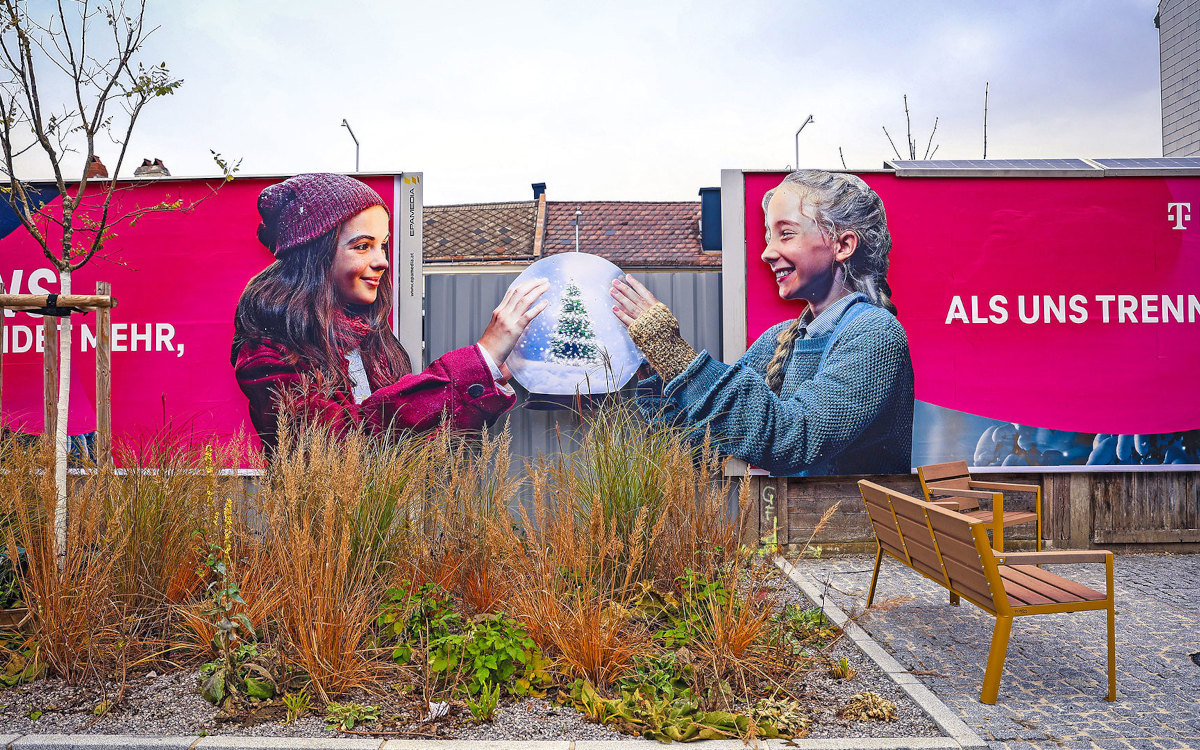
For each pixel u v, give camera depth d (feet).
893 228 22.57
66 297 14.42
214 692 10.99
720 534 15.29
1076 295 22.61
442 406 22.31
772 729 10.32
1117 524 22.67
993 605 12.06
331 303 22.44
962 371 22.49
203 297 22.52
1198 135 34.55
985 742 10.19
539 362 22.44
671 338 22.54
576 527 14.08
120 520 12.74
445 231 72.54
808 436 22.22
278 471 13.91
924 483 19.48
